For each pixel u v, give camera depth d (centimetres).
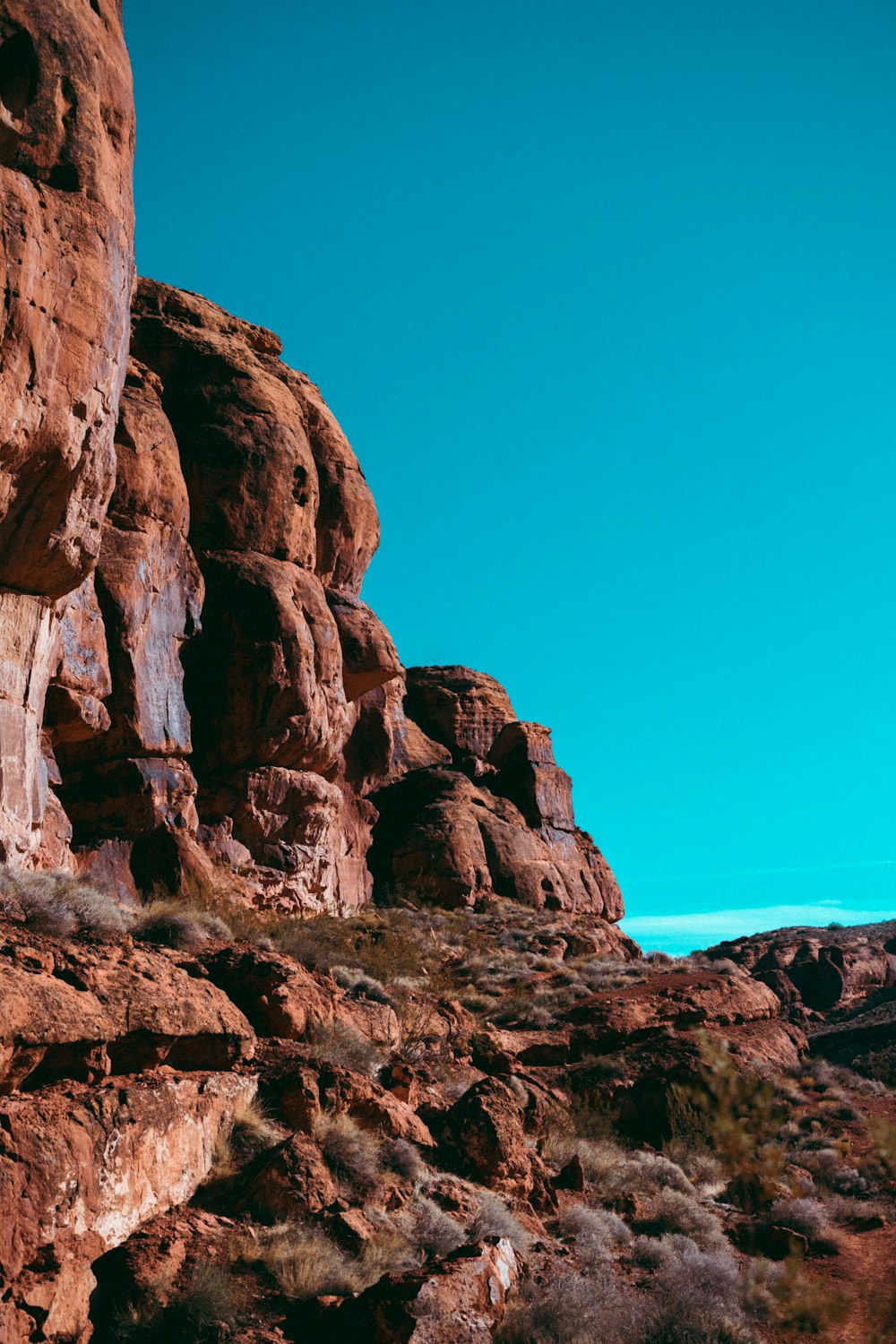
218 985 1576
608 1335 1188
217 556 3206
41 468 1647
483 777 5494
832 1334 1132
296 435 3522
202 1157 1219
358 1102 1506
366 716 4403
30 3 1684
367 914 3797
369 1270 1148
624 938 4834
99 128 1759
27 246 1551
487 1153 1603
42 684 1894
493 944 3838
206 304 3819
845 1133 2578
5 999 1027
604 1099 2422
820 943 6309
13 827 1711
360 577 3950
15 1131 942
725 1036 2980
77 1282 934
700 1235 1742
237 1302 1021
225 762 3080
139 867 2481
